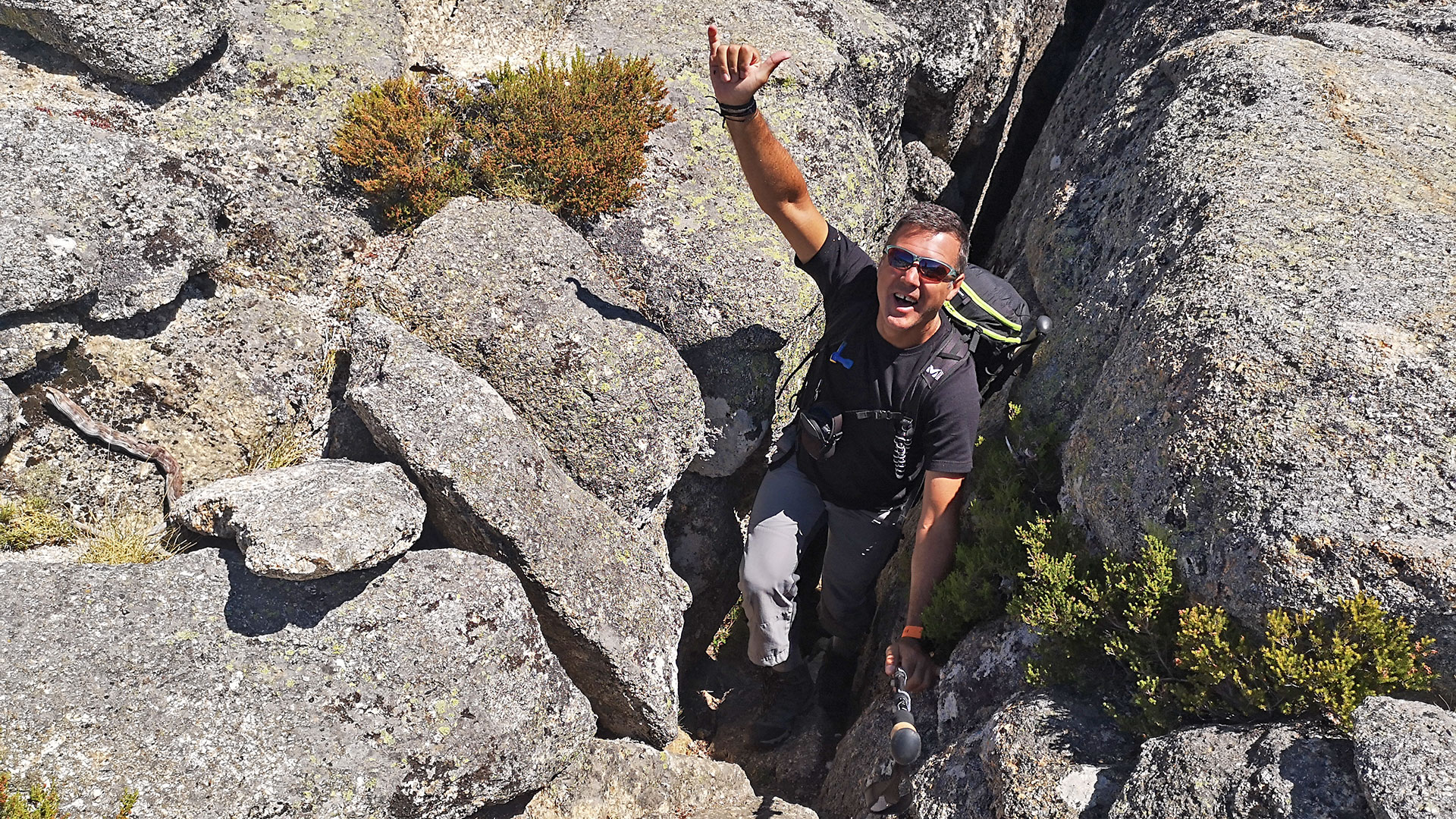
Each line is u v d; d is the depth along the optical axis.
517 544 2.08
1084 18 4.07
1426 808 1.30
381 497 1.95
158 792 1.70
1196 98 2.52
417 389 2.10
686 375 2.51
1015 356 2.19
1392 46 2.61
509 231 2.42
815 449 2.09
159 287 2.18
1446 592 1.50
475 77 2.70
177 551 2.02
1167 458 1.81
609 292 2.52
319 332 2.44
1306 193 2.12
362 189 2.54
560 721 2.12
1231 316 1.85
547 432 2.36
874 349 2.00
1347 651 1.52
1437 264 1.90
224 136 2.42
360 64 2.57
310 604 1.89
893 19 3.47
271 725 1.79
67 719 1.69
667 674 2.30
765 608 2.22
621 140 2.65
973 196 4.05
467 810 1.97
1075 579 1.91
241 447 2.28
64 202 2.07
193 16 2.35
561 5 3.00
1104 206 2.60
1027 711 1.81
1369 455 1.62
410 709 1.90
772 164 2.04
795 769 2.51
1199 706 1.67
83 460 2.09
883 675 2.49
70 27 2.22
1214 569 1.70
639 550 2.36
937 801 1.87
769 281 2.64
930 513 2.02
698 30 3.02
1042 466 2.22
